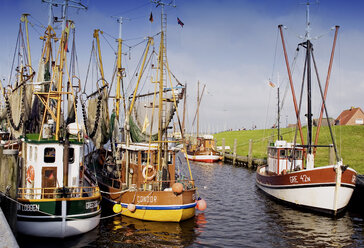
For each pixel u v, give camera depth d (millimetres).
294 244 15562
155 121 22922
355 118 68812
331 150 29719
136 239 15672
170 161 21391
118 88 28094
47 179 16594
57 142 16703
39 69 23703
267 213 21516
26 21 26219
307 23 24172
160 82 19656
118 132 26094
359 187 22297
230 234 16938
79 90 23359
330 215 20375
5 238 5656
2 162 12742
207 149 58562
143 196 18406
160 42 19797
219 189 30828
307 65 23969
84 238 15570
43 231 14797
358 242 15875
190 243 15398
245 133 89250
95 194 17062
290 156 26984
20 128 21484
